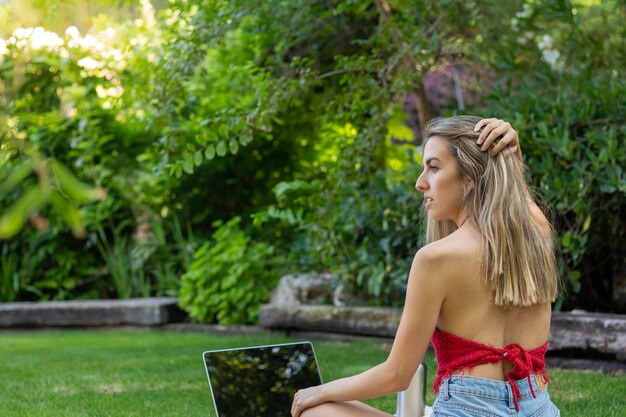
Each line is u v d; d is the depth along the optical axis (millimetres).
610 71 5855
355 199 5777
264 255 7395
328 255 5887
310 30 6223
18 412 3863
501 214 2059
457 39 5758
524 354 2049
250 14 5480
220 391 2494
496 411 2014
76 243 8617
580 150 5031
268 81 5180
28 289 8422
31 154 1262
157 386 4465
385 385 2143
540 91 5664
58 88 6219
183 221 8336
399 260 5828
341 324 6020
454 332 2072
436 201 2170
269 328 6543
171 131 5227
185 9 5438
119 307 7355
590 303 5539
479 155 2129
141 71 5875
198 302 7016
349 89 5887
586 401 3715
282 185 6348
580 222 4828
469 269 2041
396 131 7238
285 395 2604
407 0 5547
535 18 5980
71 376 4848
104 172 8250
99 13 6047
